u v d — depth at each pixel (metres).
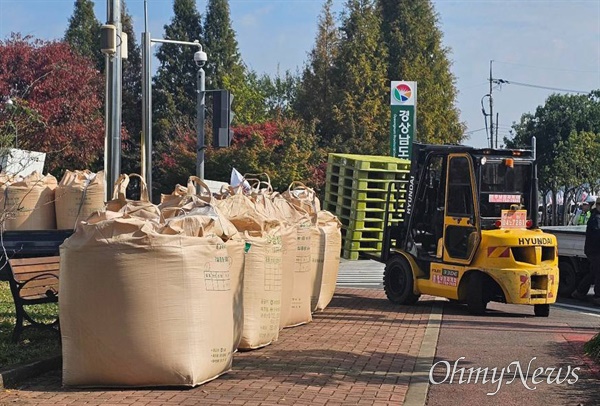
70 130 34.34
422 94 54.62
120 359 8.20
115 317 8.14
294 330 12.46
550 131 61.09
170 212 9.45
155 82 57.31
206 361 8.55
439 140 55.59
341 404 8.08
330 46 53.16
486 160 15.09
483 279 14.88
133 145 51.88
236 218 10.63
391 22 56.75
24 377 8.80
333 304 15.93
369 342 11.56
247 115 57.84
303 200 14.47
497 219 15.10
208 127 39.78
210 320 8.57
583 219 30.41
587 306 17.66
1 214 11.12
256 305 10.58
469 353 10.87
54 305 13.17
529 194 15.55
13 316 12.09
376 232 25.94
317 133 51.44
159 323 8.19
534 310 15.30
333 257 14.82
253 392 8.42
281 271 11.14
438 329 12.94
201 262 8.47
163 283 8.20
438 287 15.52
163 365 8.25
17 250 11.22
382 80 51.72
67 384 8.41
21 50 35.41
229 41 59.53
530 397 8.52
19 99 15.70
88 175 11.99
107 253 8.13
